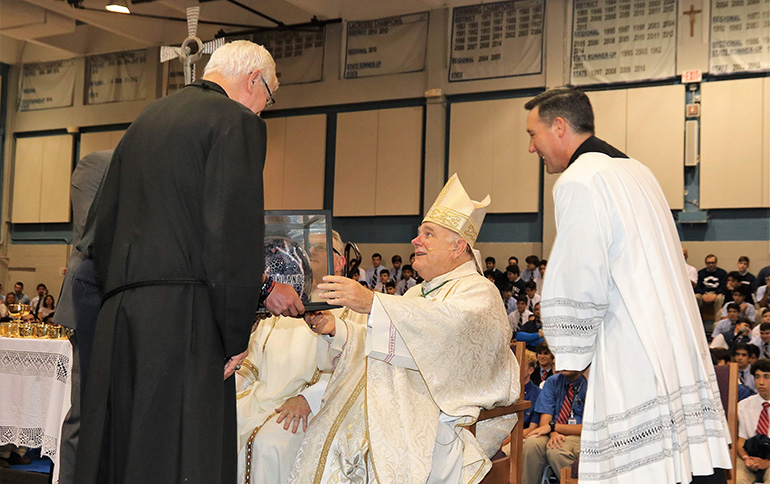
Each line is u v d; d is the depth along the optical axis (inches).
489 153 460.8
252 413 119.1
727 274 388.8
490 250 457.4
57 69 598.2
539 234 448.1
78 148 591.8
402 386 101.7
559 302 83.2
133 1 510.6
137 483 75.0
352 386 108.8
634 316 81.7
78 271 106.3
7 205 611.2
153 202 79.1
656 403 80.5
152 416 75.7
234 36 526.9
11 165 613.0
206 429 76.0
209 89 86.0
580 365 82.3
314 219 100.9
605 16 430.9
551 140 94.0
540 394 205.2
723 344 346.3
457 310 103.3
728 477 118.6
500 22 458.0
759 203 397.7
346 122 502.6
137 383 76.0
